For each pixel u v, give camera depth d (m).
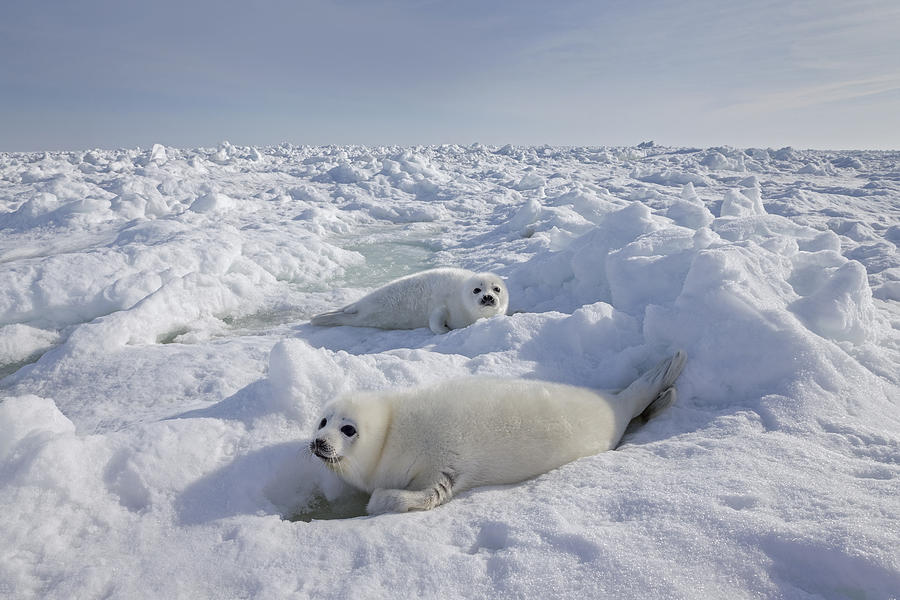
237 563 1.92
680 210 7.65
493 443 2.47
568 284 6.20
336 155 31.41
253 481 2.45
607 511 2.02
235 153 29.88
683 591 1.54
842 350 3.20
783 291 3.92
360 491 2.74
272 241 8.85
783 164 23.08
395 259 8.88
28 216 10.27
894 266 6.04
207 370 4.21
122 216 10.75
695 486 2.08
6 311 5.55
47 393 4.02
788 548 1.64
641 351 3.67
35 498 2.17
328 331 5.52
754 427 2.69
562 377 3.65
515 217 10.45
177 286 5.81
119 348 4.84
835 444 2.47
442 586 1.71
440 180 19.09
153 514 2.23
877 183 14.58
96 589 1.83
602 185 16.44
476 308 5.13
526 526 1.94
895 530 1.65
